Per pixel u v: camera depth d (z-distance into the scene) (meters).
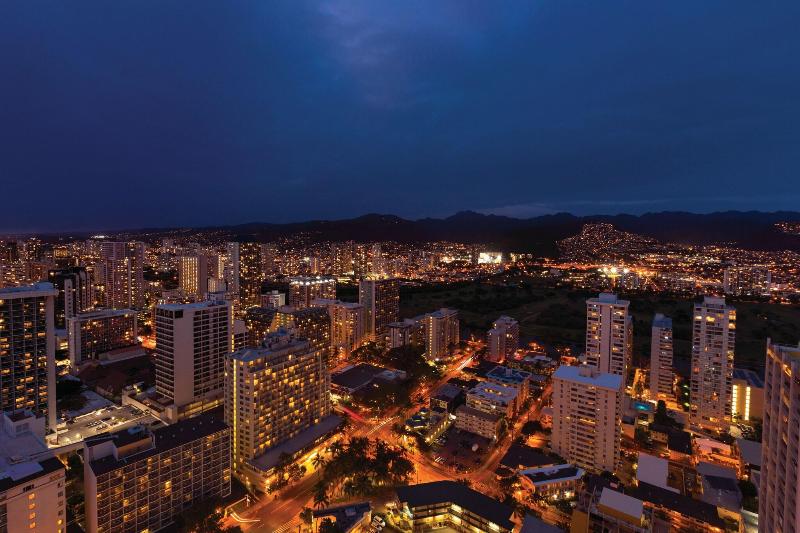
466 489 151.25
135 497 131.75
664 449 187.25
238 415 172.12
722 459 178.12
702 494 152.12
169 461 139.12
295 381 188.00
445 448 194.25
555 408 186.00
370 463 163.38
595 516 131.25
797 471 77.62
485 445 195.88
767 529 89.75
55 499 119.44
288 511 151.88
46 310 191.75
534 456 177.12
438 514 143.38
